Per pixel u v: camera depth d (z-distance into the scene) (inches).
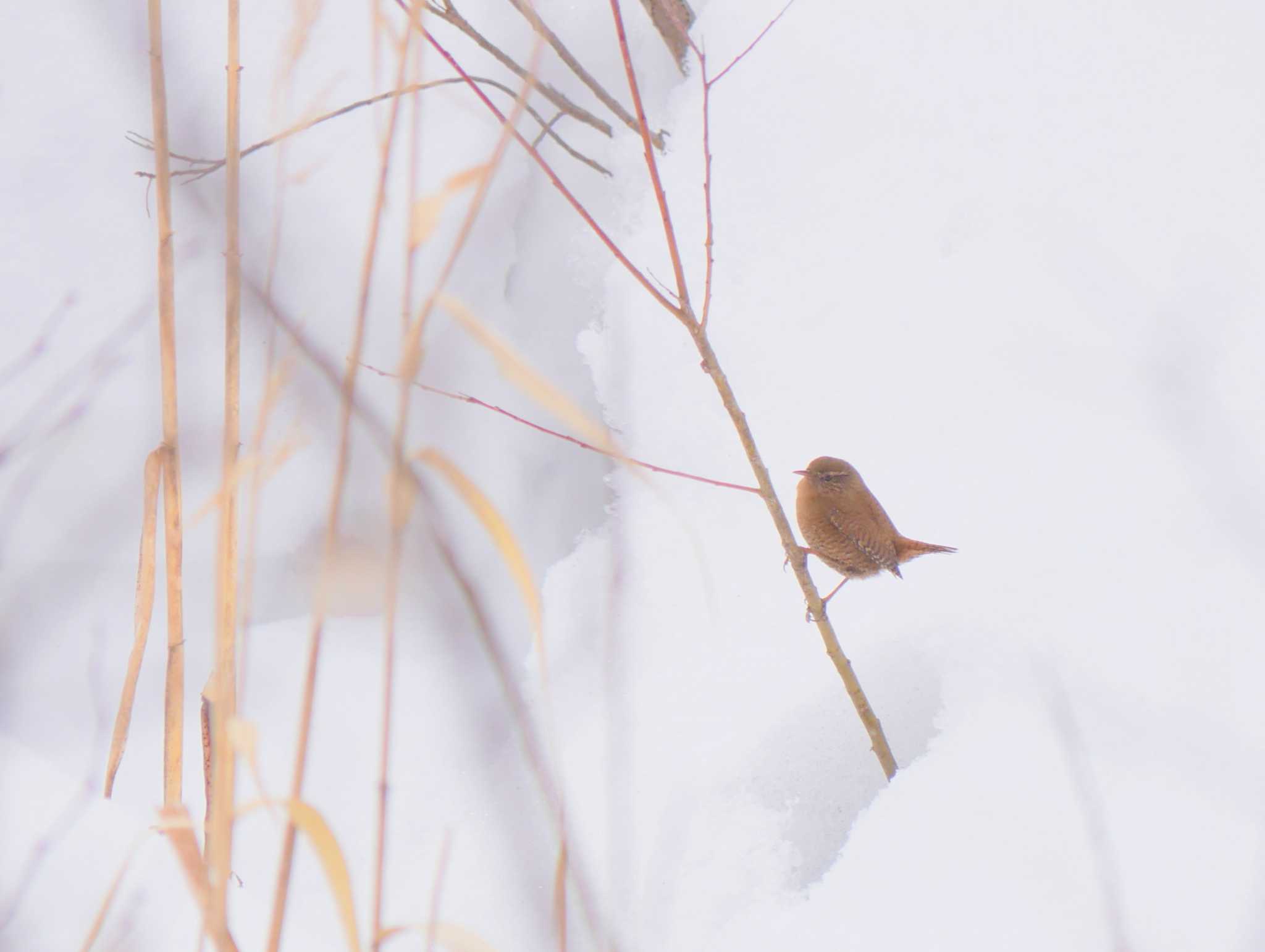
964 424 69.6
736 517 71.5
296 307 56.2
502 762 66.3
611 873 55.7
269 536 71.4
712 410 73.6
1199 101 70.7
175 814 49.3
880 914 60.8
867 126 74.7
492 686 50.0
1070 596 64.8
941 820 61.7
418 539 49.6
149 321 72.2
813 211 74.5
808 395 72.4
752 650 68.7
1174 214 69.4
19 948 57.2
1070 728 62.2
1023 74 73.2
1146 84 71.5
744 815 65.1
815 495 66.9
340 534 49.7
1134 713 62.2
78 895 58.2
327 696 70.4
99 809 59.8
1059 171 71.5
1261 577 63.2
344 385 46.4
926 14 75.1
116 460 66.2
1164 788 60.8
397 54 45.9
